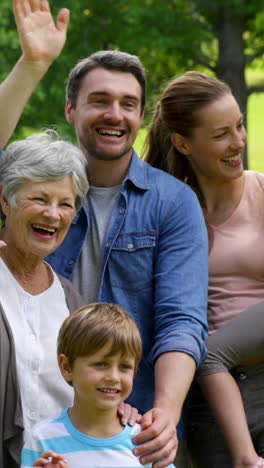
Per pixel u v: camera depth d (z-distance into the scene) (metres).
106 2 16.75
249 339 5.51
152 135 6.31
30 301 4.79
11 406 4.52
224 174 5.84
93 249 5.48
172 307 5.21
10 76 5.25
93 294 5.45
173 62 17.59
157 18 16.56
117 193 5.54
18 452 4.54
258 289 5.75
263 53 17.88
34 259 4.83
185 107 5.89
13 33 15.29
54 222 4.75
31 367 4.67
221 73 17.59
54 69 16.17
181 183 5.60
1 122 5.21
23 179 4.71
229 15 17.41
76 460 4.45
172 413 4.76
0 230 5.24
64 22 5.36
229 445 5.36
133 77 5.55
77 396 4.53
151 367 5.39
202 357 5.21
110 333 4.43
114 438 4.51
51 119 16.20
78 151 4.89
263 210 5.87
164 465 4.57
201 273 5.36
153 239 5.41
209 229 5.90
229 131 5.83
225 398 5.42
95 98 5.48
